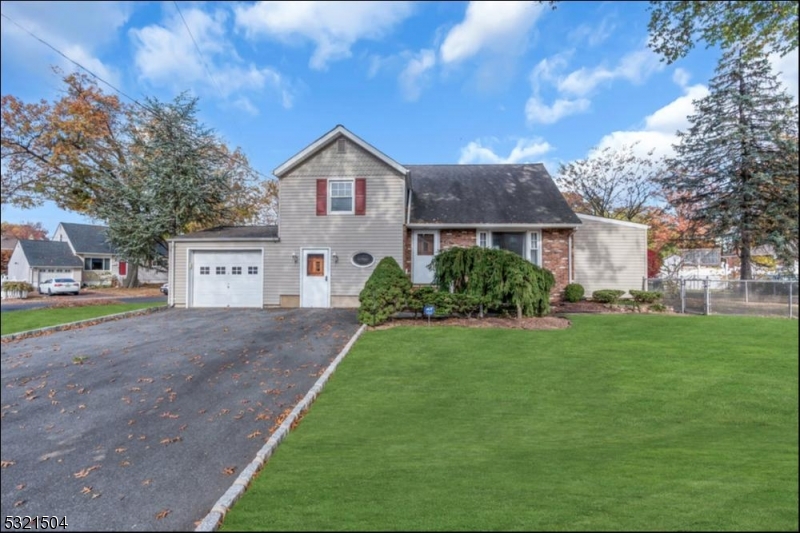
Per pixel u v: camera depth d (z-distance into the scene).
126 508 3.76
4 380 7.68
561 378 7.44
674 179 22.78
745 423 5.62
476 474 3.99
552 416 5.88
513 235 16.48
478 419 5.77
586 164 29.72
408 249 16.42
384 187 15.98
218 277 16.44
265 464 4.35
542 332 10.75
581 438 5.09
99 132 28.14
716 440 4.97
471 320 12.24
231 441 5.21
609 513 3.09
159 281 44.91
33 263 38.62
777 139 19.59
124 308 17.77
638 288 17.14
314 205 16.11
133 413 6.17
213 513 3.34
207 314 14.61
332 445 4.88
